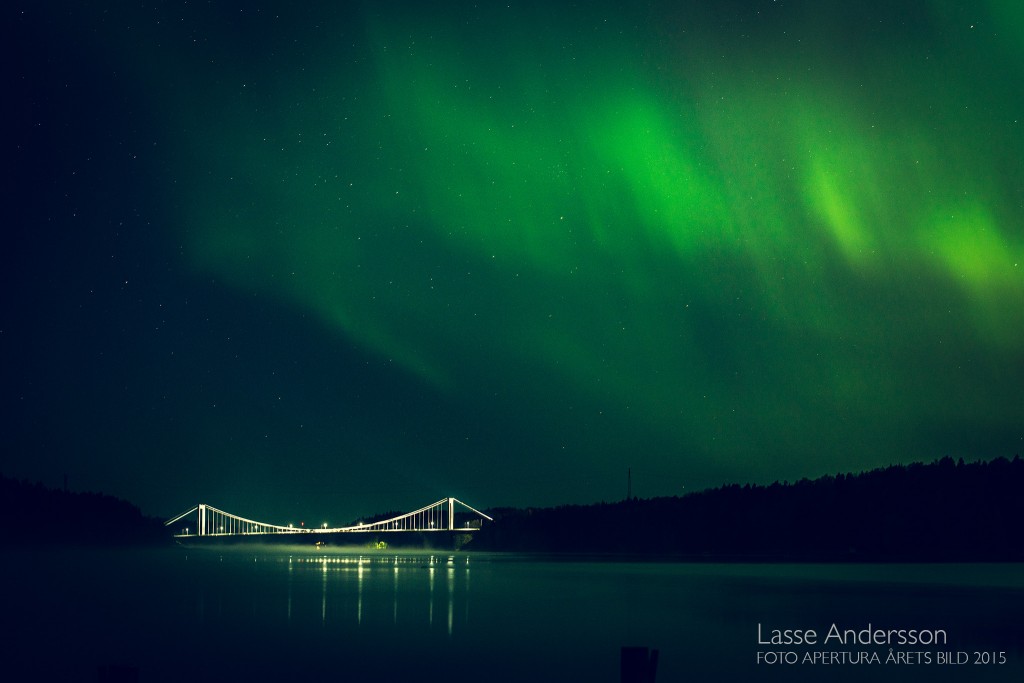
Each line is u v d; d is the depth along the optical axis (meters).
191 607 61.94
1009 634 48.81
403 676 35.12
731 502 189.88
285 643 43.59
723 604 66.19
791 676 35.03
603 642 44.12
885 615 58.72
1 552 160.50
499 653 40.41
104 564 130.38
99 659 39.16
